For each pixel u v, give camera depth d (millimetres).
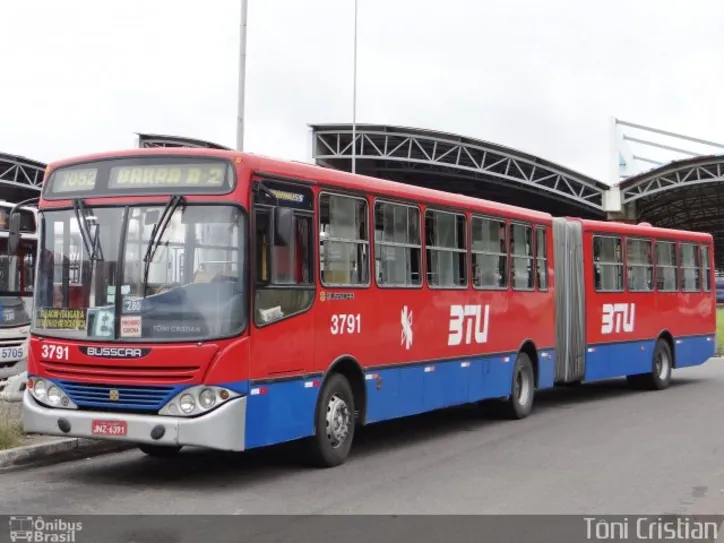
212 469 9406
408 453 10586
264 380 8383
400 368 10719
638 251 17922
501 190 59688
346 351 9703
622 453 10586
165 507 7539
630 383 18922
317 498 7973
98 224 8461
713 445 11188
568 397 17359
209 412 7945
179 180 8383
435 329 11508
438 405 11531
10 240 9523
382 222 10508
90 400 8273
